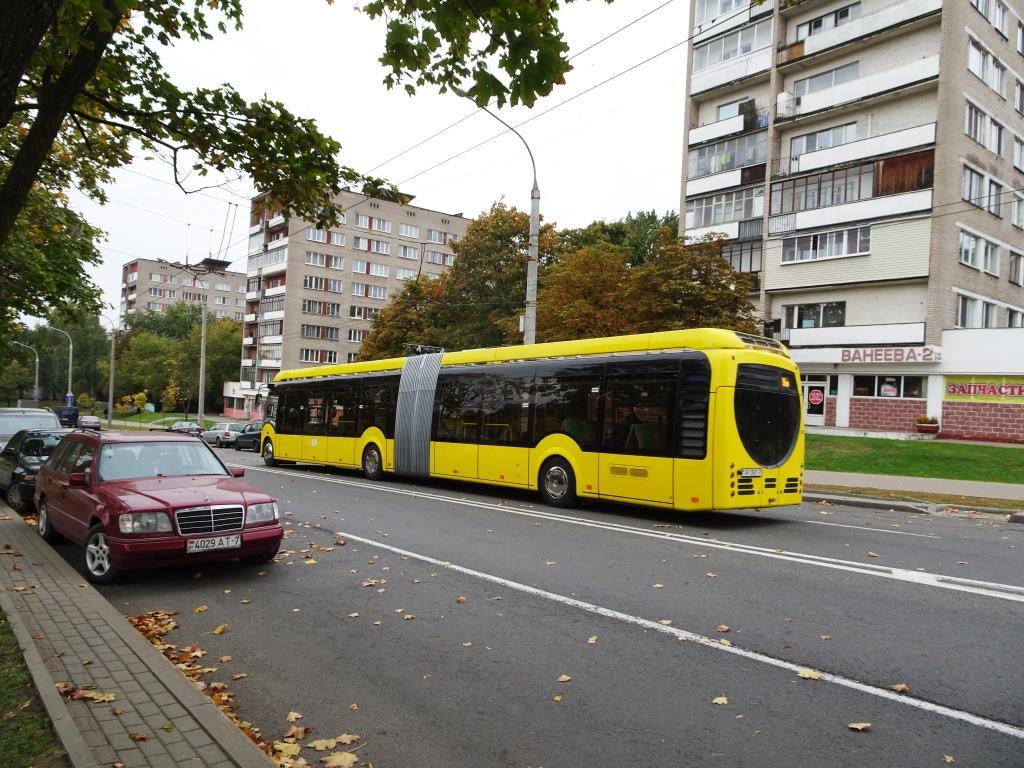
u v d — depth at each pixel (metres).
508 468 14.52
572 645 5.40
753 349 11.67
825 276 31.95
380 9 4.56
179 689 4.26
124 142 8.77
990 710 4.21
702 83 37.81
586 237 42.31
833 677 4.72
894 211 29.83
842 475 20.25
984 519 13.56
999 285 32.56
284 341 69.06
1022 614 6.15
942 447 23.28
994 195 32.16
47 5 3.52
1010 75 33.12
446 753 3.74
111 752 3.46
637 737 3.90
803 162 33.25
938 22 29.56
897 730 3.95
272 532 7.63
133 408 85.62
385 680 4.75
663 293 22.92
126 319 98.81
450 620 6.07
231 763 3.37
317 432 21.02
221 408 86.06
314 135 7.05
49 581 6.94
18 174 5.16
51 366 90.50
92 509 7.52
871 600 6.62
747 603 6.52
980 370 27.52
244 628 5.90
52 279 14.27
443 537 9.95
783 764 3.59
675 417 11.64
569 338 24.11
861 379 31.14
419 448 16.88
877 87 30.67
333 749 3.78
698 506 11.17
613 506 13.75
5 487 12.99
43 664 4.46
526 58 3.96
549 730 4.00
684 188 38.62
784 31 34.91
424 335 41.31
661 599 6.68
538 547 9.24
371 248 74.25
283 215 7.68
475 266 40.72
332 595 6.90
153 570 7.92
